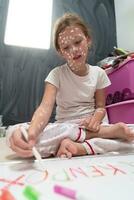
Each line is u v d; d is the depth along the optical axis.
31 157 0.64
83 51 0.95
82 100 0.99
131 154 0.67
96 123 0.82
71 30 0.94
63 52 0.96
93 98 1.02
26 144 0.61
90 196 0.37
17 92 1.49
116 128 0.79
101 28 1.77
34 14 1.59
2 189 0.40
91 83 1.00
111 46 1.78
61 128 0.74
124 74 1.26
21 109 1.48
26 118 1.48
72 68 0.98
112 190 0.39
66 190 0.39
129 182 0.43
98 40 1.74
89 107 0.99
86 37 0.99
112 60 1.42
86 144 0.71
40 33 1.59
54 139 0.72
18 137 0.63
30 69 1.54
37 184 0.43
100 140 0.74
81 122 0.85
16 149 0.62
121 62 1.28
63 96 0.99
